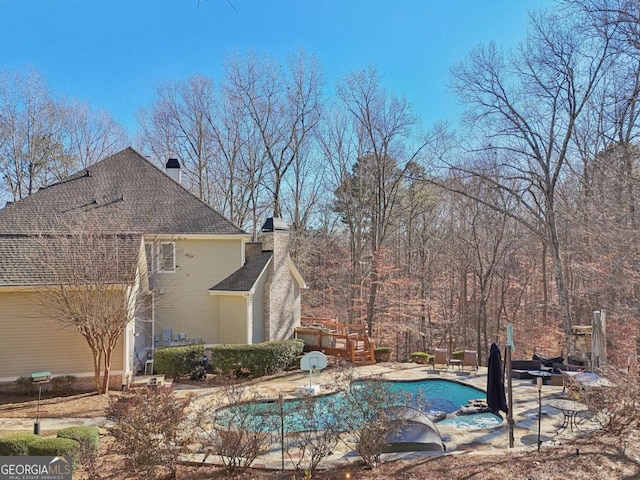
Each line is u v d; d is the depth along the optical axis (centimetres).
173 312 2075
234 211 3775
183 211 2189
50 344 1458
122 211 2066
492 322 3569
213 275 2142
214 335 2117
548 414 1288
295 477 770
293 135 3622
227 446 792
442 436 1105
